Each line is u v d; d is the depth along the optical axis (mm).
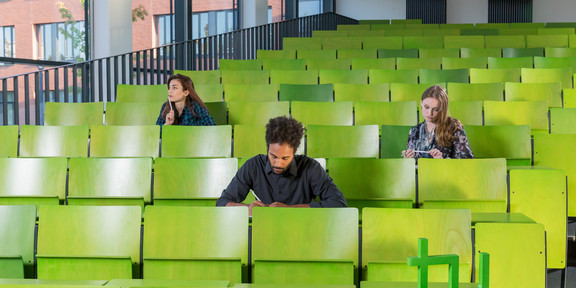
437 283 1945
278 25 11562
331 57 8336
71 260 2676
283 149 2973
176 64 8805
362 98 6148
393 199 3379
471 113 5352
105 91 8977
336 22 14367
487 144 4457
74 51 9078
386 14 15570
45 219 2744
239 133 4598
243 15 12680
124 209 2721
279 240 2629
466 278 2518
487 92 6059
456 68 7504
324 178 3148
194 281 2055
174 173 3693
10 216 2754
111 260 2645
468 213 2580
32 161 3828
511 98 6043
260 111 5449
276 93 6184
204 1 11758
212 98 6211
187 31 11273
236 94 6223
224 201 3127
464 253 2559
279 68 7699
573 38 9141
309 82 6875
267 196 3195
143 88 6227
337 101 5891
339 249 2605
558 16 14750
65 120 5586
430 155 4180
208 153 4516
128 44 9578
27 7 8289
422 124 4312
